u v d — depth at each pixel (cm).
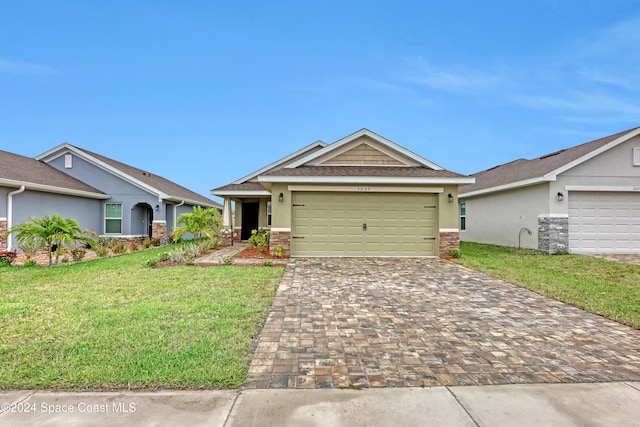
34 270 927
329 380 346
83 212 1695
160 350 404
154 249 1593
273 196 1191
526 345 439
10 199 1312
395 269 952
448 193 1202
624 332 486
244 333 462
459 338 461
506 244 1656
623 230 1366
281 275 854
